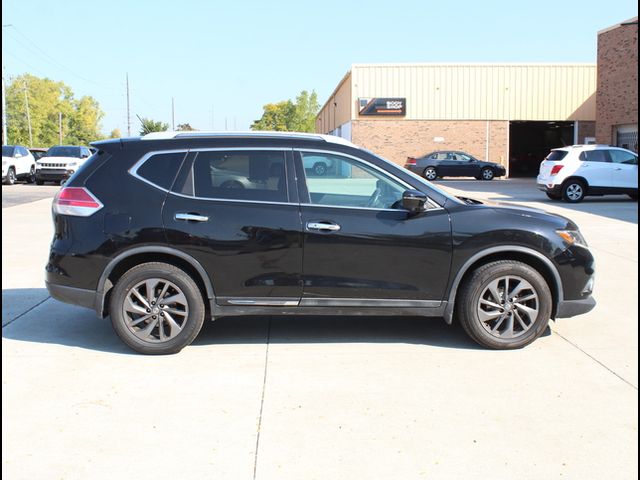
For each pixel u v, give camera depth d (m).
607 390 4.48
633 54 25.28
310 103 124.88
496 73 38.16
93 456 3.55
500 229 5.22
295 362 5.05
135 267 5.17
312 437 3.77
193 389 4.49
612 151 19.48
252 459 3.52
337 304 5.26
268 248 5.18
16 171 27.95
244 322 6.22
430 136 38.53
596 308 6.67
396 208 5.29
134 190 5.22
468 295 5.28
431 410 4.14
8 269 8.71
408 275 5.25
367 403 4.25
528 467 3.45
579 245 5.36
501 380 4.66
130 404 4.23
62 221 5.24
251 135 5.39
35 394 4.40
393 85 38.19
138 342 5.18
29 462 3.48
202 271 5.18
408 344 5.52
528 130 44.72
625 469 3.43
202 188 5.25
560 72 38.12
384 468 3.43
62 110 120.88
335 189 5.32
